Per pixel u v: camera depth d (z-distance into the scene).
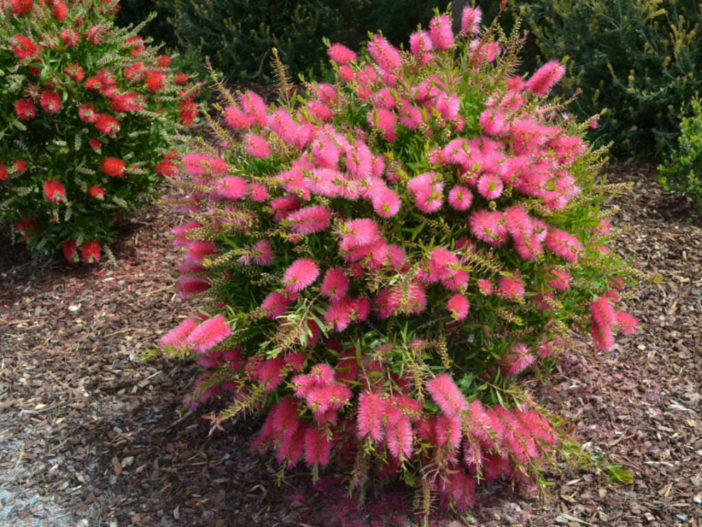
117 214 5.23
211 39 7.68
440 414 2.63
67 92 4.50
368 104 3.03
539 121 3.01
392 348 2.58
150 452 3.35
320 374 2.51
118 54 4.90
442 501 2.93
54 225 4.89
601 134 5.89
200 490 3.11
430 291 2.69
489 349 2.74
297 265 2.51
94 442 3.44
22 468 3.31
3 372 3.97
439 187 2.50
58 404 3.71
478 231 2.50
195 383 3.81
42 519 3.03
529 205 2.63
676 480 2.99
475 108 2.82
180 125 5.07
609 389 3.57
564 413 3.43
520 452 2.71
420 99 2.86
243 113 2.97
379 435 2.44
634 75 5.75
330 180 2.47
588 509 2.90
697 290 4.21
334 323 2.58
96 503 3.10
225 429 3.47
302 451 2.88
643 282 4.34
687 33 5.58
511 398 2.86
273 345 2.75
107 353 4.09
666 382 3.58
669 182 5.32
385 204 2.43
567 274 2.75
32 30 4.53
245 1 7.30
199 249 2.91
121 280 4.80
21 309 4.55
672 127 5.64
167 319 4.37
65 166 4.65
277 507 2.98
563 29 6.17
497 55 3.05
